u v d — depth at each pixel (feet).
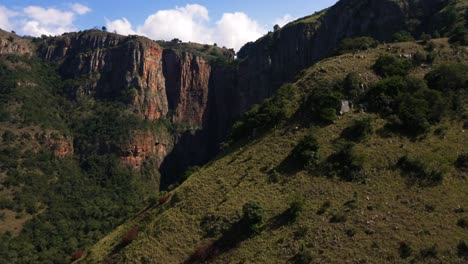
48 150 497.87
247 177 184.24
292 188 168.76
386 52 248.73
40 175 448.65
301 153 179.63
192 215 173.78
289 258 140.05
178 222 172.24
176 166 646.33
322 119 200.03
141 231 180.14
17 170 432.66
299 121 206.49
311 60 614.34
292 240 145.89
